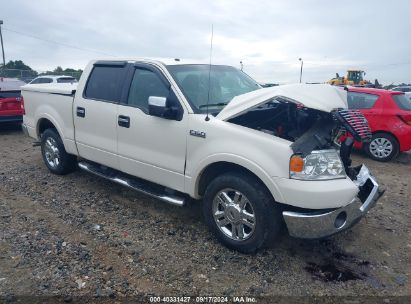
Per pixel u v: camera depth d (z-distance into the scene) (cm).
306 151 319
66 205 471
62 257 346
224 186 359
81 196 504
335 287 320
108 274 323
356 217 341
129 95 446
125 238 388
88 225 415
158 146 408
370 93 812
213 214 375
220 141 353
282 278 330
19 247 361
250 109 347
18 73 2986
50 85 590
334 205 318
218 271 336
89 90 498
